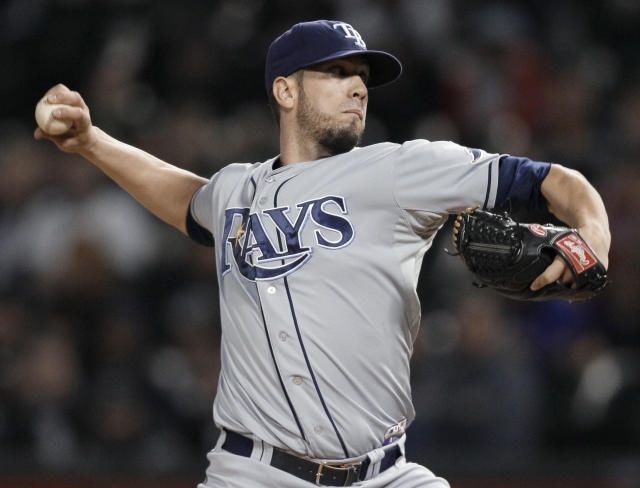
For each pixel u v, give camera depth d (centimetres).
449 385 2594
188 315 2867
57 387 2622
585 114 3516
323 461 1191
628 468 2252
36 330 2781
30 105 3753
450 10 3809
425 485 1233
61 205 3192
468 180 1167
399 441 1249
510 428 2542
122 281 2978
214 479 1245
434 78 3525
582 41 3894
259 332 1200
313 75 1276
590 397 2559
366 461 1202
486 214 1152
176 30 3728
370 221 1195
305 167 1245
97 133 1384
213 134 3434
